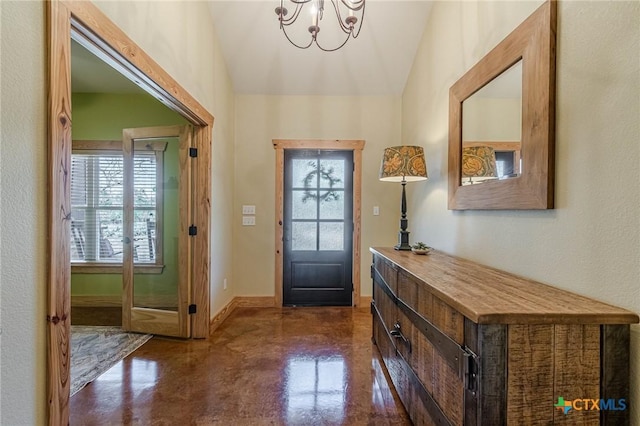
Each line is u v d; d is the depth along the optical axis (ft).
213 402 6.14
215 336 9.45
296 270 12.59
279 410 5.90
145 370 7.37
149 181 9.66
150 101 12.10
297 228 12.59
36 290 3.48
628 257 3.24
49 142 3.60
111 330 9.83
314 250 12.59
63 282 3.77
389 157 8.20
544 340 3.08
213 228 9.89
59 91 3.71
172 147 9.59
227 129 11.34
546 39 4.32
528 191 4.64
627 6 3.26
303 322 10.70
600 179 3.57
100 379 6.97
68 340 3.83
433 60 8.94
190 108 7.92
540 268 4.47
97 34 4.48
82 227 12.33
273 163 12.44
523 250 4.85
